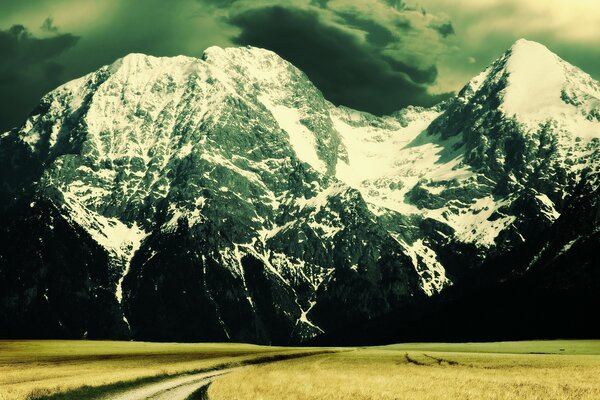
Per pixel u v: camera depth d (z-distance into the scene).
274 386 93.31
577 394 87.81
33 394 82.44
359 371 126.12
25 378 107.38
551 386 96.44
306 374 116.44
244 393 85.38
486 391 89.81
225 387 92.50
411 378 108.12
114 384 99.88
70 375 113.06
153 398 84.56
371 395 84.06
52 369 133.25
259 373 119.44
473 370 130.38
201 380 109.38
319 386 93.62
